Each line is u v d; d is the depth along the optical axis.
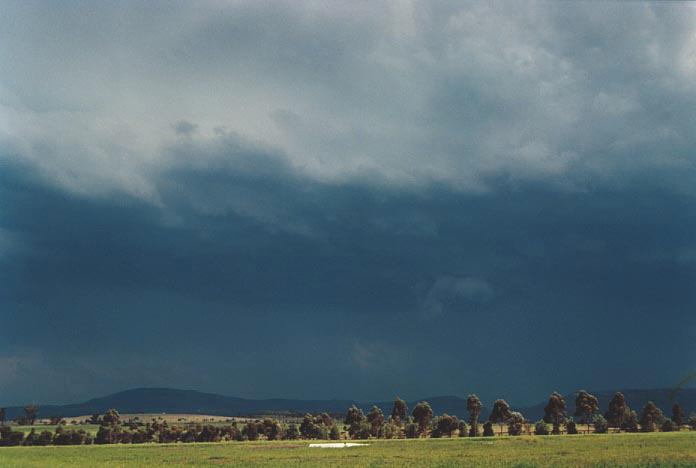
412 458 98.38
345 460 97.44
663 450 100.06
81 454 128.38
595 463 80.75
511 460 88.69
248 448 142.75
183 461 102.44
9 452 139.62
